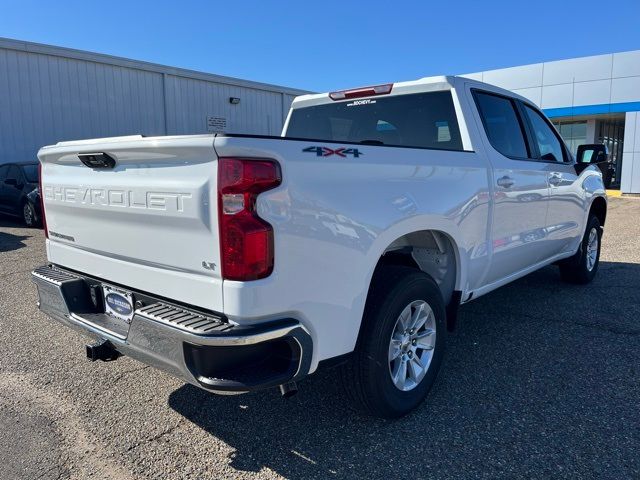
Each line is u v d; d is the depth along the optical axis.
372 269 2.76
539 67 24.11
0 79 13.95
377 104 4.29
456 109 3.84
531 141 4.67
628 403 3.30
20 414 3.27
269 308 2.30
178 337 2.31
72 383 3.71
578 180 5.44
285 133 4.98
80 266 3.24
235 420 3.18
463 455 2.78
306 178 2.41
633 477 2.56
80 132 15.58
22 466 2.73
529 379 3.67
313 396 3.45
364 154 2.74
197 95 18.48
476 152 3.76
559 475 2.59
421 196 3.10
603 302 5.48
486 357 4.07
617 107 22.48
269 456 2.81
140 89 16.86
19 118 14.38
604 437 2.92
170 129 17.77
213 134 2.24
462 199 3.46
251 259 2.23
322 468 2.70
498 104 4.32
